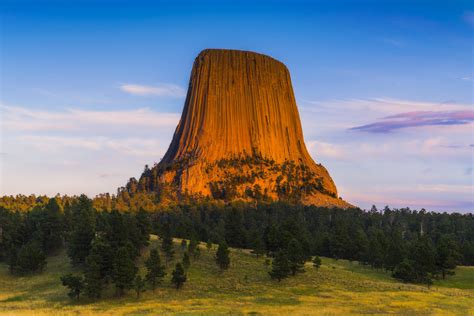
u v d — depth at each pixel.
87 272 89.62
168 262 110.44
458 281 119.62
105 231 112.88
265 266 112.44
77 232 110.56
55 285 99.19
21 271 109.38
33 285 100.94
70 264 113.50
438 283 116.50
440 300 85.12
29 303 84.88
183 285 95.19
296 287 95.06
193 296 87.88
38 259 110.44
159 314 66.50
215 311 71.31
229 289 93.00
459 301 84.88
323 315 64.50
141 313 70.25
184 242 122.56
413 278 112.31
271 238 124.81
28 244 115.94
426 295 89.75
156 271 92.94
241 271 106.75
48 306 81.56
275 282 99.19
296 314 65.12
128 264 89.12
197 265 109.31
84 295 88.56
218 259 106.38
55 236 125.75
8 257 119.00
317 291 91.88
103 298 88.06
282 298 85.50
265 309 74.00
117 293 89.88
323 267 120.19
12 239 123.81
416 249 130.00
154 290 92.12
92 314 68.00
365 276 114.88
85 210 134.12
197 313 66.88
